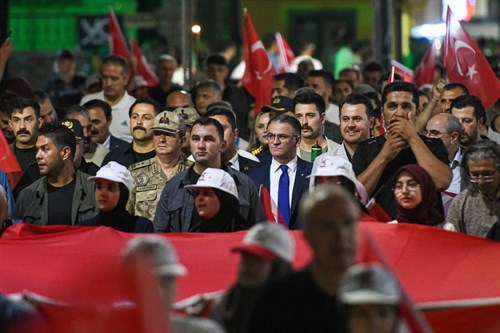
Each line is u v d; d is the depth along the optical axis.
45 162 18.98
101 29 49.19
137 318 10.34
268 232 11.76
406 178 16.30
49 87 37.97
